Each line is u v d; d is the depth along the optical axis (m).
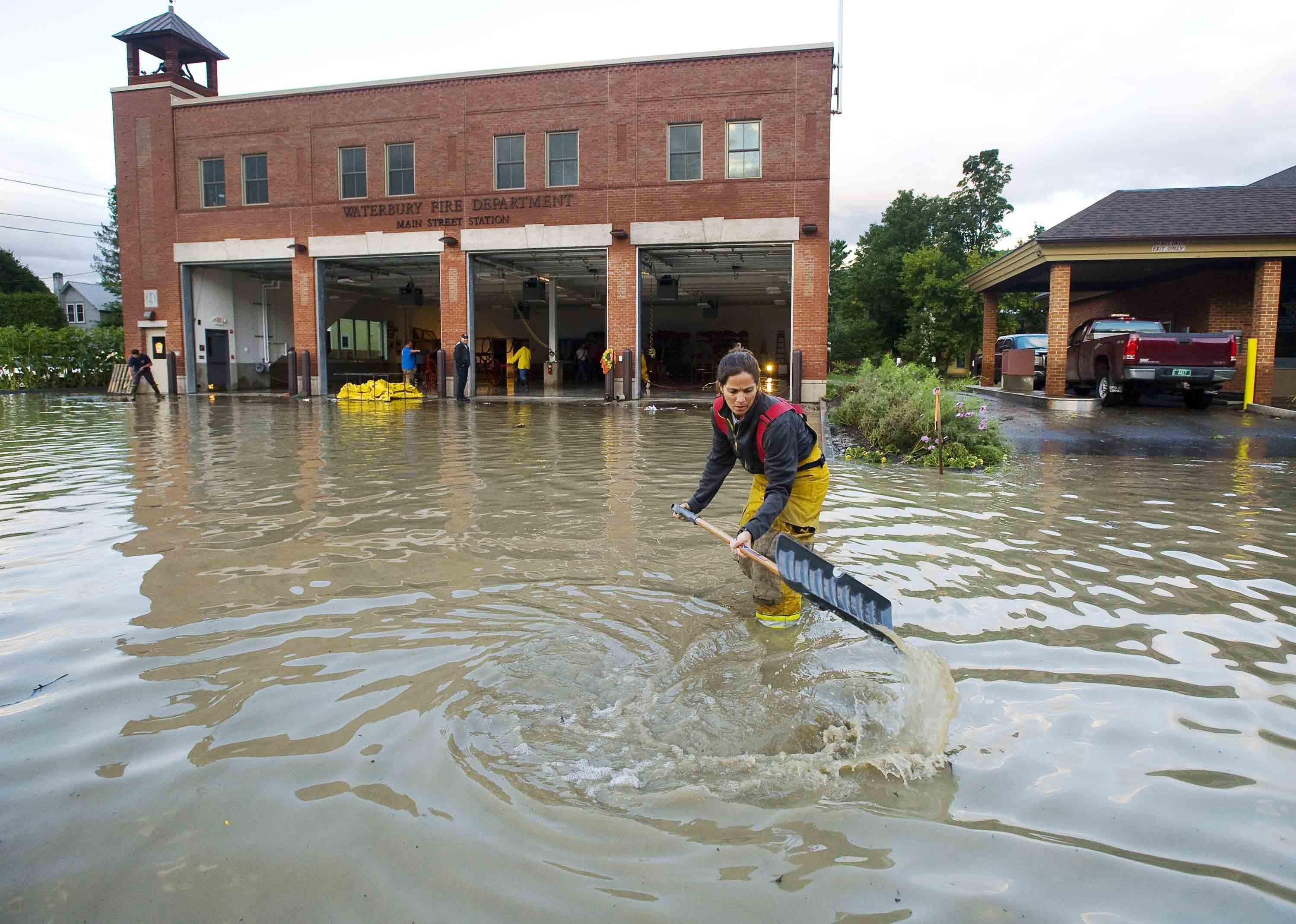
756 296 32.56
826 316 20.19
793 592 3.87
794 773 2.55
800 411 4.03
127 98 24.09
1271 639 3.70
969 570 4.81
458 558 5.04
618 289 21.17
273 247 23.48
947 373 38.03
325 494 7.29
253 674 3.27
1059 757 2.64
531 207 21.52
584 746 2.71
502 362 37.22
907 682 3.23
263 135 23.23
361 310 33.56
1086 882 2.04
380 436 12.48
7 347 27.48
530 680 3.22
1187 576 4.69
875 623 3.47
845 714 2.96
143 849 2.15
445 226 22.19
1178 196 18.06
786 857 2.14
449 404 20.23
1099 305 25.34
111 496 7.17
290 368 22.70
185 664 3.37
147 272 24.66
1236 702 3.04
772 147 20.06
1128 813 2.33
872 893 1.99
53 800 2.38
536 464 9.26
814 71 19.70
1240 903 1.96
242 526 5.95
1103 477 8.52
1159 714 2.94
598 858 2.13
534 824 2.28
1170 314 21.08
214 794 2.41
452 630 3.76
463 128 21.77
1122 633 3.77
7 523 6.00
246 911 1.92
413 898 1.97
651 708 2.99
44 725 2.83
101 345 29.27
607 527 5.94
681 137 20.55
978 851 2.16
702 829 2.26
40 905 1.94
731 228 20.41
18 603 4.15
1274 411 14.03
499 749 2.68
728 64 20.05
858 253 51.69
